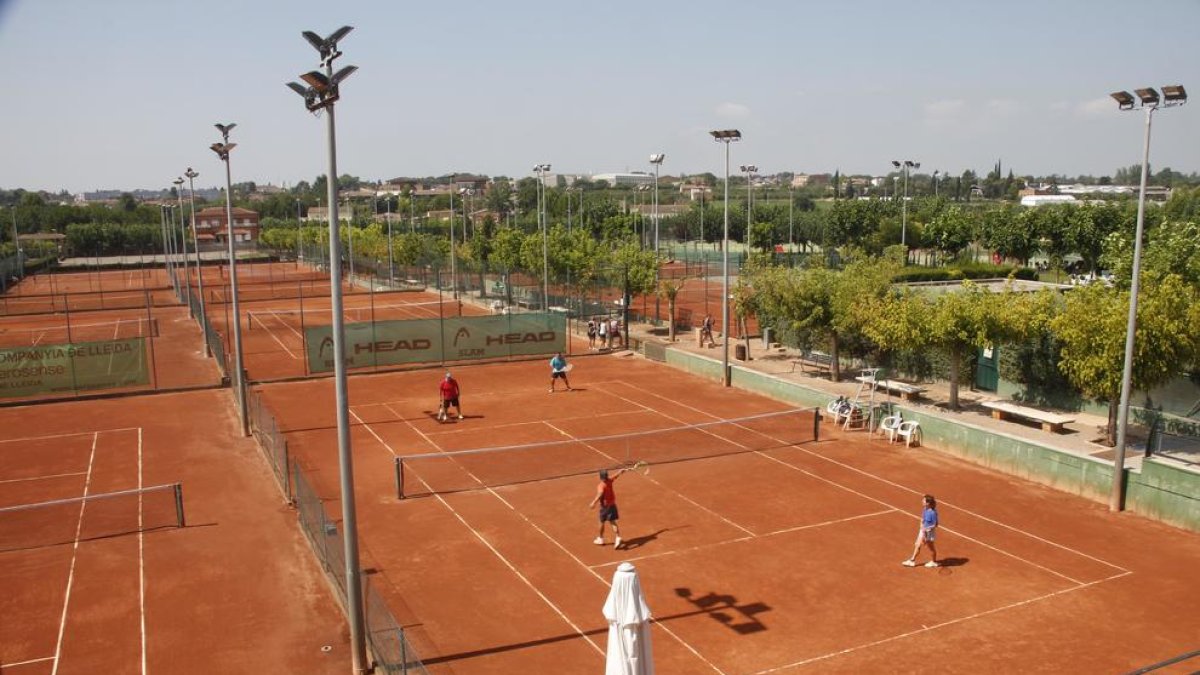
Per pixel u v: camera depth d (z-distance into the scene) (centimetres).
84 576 1758
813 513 2042
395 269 8331
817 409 2688
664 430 2577
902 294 2930
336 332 1273
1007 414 2689
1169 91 1870
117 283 8825
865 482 2275
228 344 4353
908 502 2119
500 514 2056
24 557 1856
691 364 3844
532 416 3053
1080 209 6462
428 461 2497
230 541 1942
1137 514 2023
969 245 8694
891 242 7712
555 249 5306
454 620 1523
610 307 4931
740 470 2388
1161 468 1973
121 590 1692
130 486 2338
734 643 1427
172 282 8112
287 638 1502
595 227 10050
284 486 2259
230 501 2211
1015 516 2014
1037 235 6694
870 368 3319
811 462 2459
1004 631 1464
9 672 1386
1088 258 6284
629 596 1076
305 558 1847
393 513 2069
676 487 2242
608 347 4431
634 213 10112
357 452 2605
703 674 1330
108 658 1434
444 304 6356
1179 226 3853
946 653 1392
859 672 1335
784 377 3466
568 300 5050
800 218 9838
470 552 1827
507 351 4216
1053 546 1834
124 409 3247
